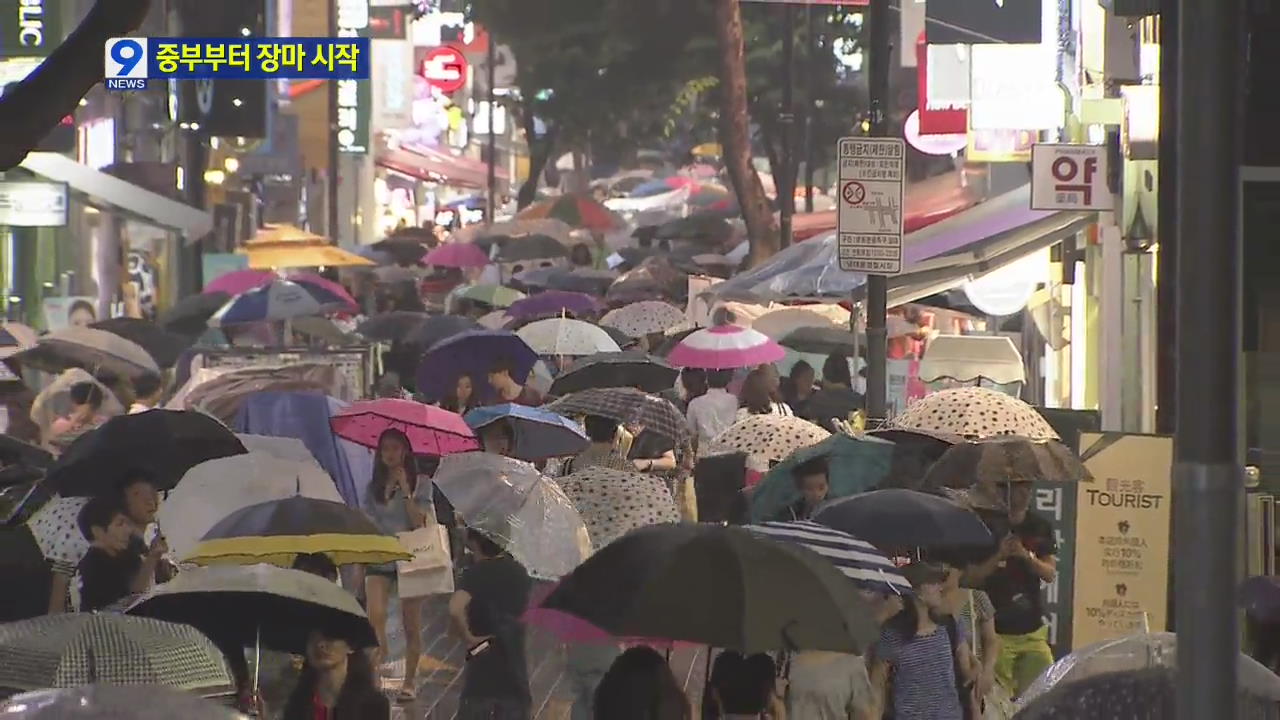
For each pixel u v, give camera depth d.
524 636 41.09
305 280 94.88
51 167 109.00
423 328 92.19
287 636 33.44
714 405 71.31
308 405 56.81
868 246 58.59
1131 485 45.19
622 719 31.45
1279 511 44.91
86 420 66.19
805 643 27.81
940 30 77.69
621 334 91.06
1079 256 90.25
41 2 117.25
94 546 41.00
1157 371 44.53
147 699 22.30
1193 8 16.75
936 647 36.91
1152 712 25.39
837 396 77.00
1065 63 82.81
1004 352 85.62
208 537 37.28
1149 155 63.53
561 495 42.31
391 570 51.78
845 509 38.88
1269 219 45.41
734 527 29.73
